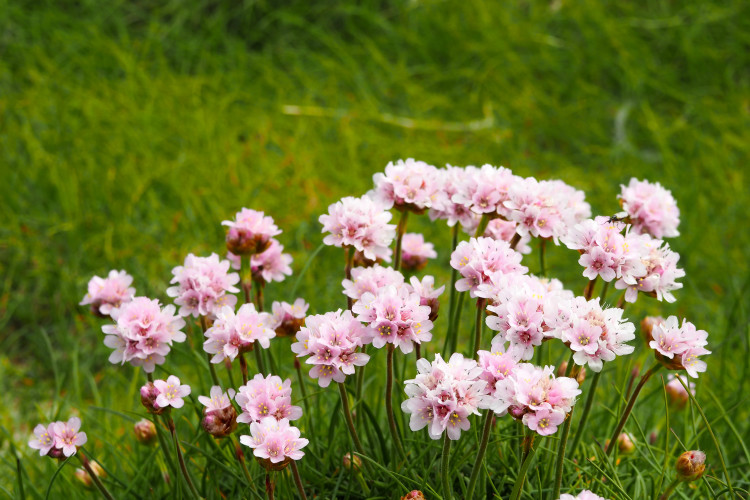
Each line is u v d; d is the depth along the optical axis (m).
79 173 5.74
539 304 2.26
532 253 5.63
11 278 5.22
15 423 4.38
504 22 7.76
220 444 3.12
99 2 7.76
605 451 2.87
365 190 6.07
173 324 2.54
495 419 2.89
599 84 7.53
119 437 3.93
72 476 3.36
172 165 5.95
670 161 6.38
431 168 2.85
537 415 2.04
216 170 5.96
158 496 3.15
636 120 7.09
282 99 7.04
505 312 2.28
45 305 5.25
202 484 2.91
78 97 6.58
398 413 3.11
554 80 7.52
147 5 7.92
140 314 2.50
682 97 7.11
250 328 2.44
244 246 2.69
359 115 6.82
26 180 5.80
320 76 7.53
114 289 2.84
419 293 2.55
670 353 2.32
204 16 7.79
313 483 2.96
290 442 2.23
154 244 5.43
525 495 2.76
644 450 3.24
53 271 5.19
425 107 7.16
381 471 2.87
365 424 3.03
